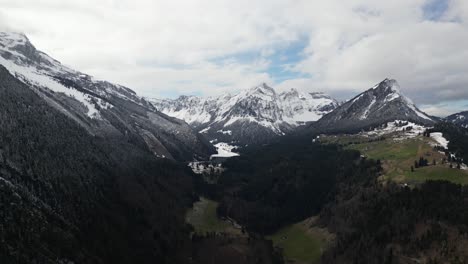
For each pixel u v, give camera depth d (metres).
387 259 185.50
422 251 183.25
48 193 180.25
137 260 180.62
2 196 151.12
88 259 156.88
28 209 155.75
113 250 176.12
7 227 138.38
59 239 153.50
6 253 127.62
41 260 135.62
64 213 176.62
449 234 183.88
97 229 183.38
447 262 171.75
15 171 176.50
